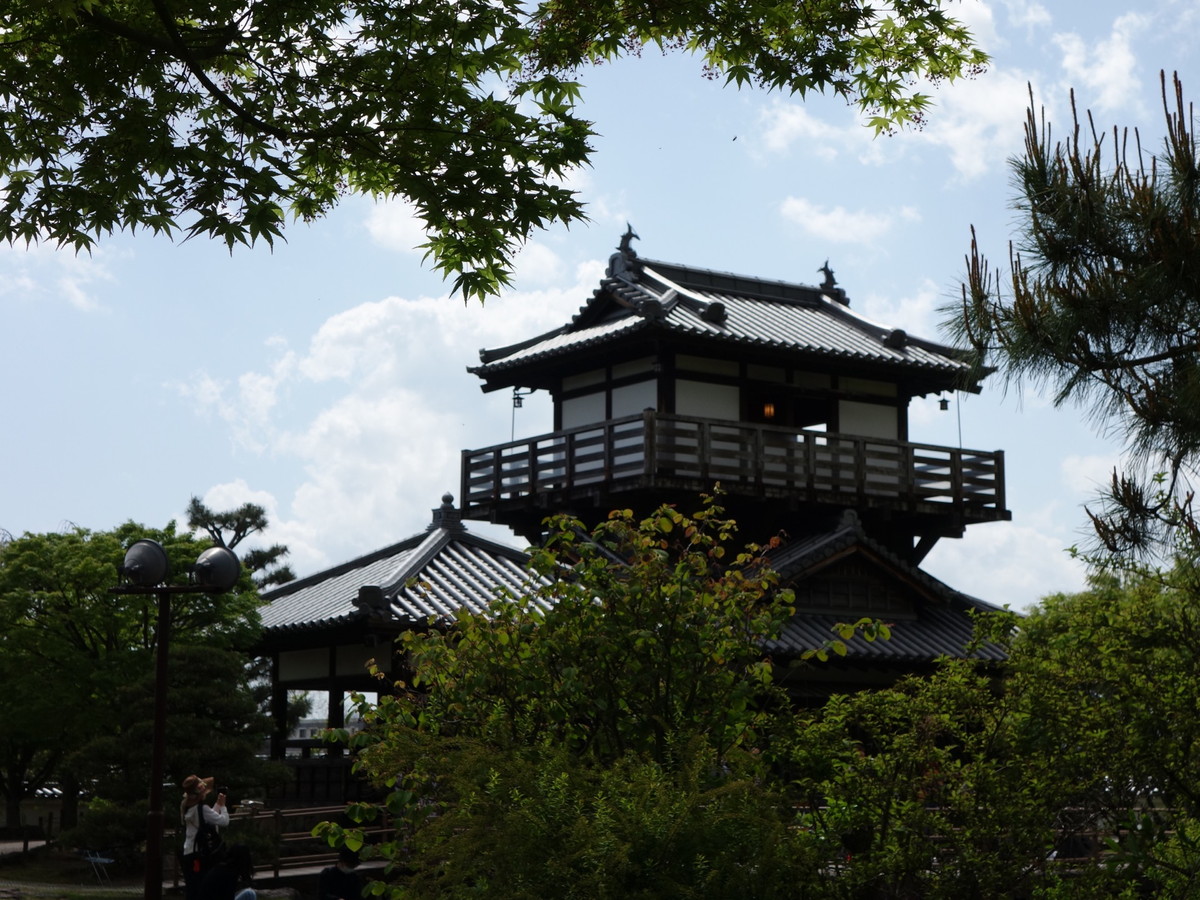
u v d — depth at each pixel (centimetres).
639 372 2712
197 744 2016
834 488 2762
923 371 2878
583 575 876
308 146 858
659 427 2581
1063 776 853
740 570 951
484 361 2934
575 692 843
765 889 673
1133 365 866
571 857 637
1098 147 884
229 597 2444
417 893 708
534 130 867
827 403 2908
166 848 2017
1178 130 861
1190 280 835
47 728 2484
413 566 2528
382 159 857
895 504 2823
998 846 831
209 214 818
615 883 639
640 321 2586
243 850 1510
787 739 874
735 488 2630
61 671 2402
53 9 731
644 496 2652
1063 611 1011
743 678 882
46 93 809
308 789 2348
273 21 810
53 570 2408
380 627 2242
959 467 2920
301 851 2119
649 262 2958
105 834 1989
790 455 2723
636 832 653
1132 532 863
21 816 3331
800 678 2450
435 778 813
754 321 2861
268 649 2733
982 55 964
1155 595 962
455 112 859
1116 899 884
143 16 815
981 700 882
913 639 2528
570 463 2722
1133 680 904
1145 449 855
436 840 728
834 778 859
